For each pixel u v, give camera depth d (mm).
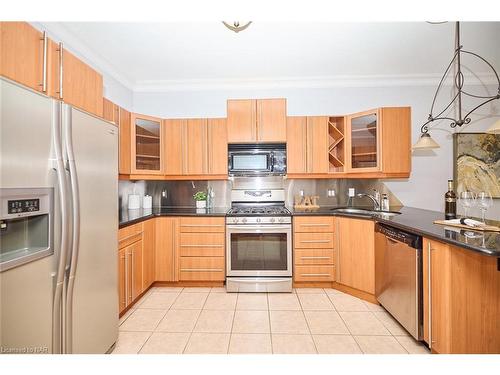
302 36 2434
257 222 2908
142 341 1998
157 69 3127
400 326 2203
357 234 2723
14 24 1220
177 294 2846
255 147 3266
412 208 3244
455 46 2486
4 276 1065
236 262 2920
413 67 3135
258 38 2463
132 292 2479
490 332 1624
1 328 1058
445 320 1652
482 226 1771
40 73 1365
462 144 3385
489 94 3383
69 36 2369
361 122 3158
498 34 2434
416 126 3451
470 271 1630
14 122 1091
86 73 1738
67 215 1334
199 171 3281
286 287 2871
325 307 2541
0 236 1178
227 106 3225
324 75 3348
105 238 1733
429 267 1782
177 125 3297
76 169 1438
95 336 1627
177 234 3002
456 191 3361
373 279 2600
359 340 2008
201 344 1964
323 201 3527
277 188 3551
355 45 2607
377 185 3479
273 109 3217
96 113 1848
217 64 3010
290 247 2904
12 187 1075
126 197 3334
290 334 2090
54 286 1289
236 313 2428
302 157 3230
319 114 3523
